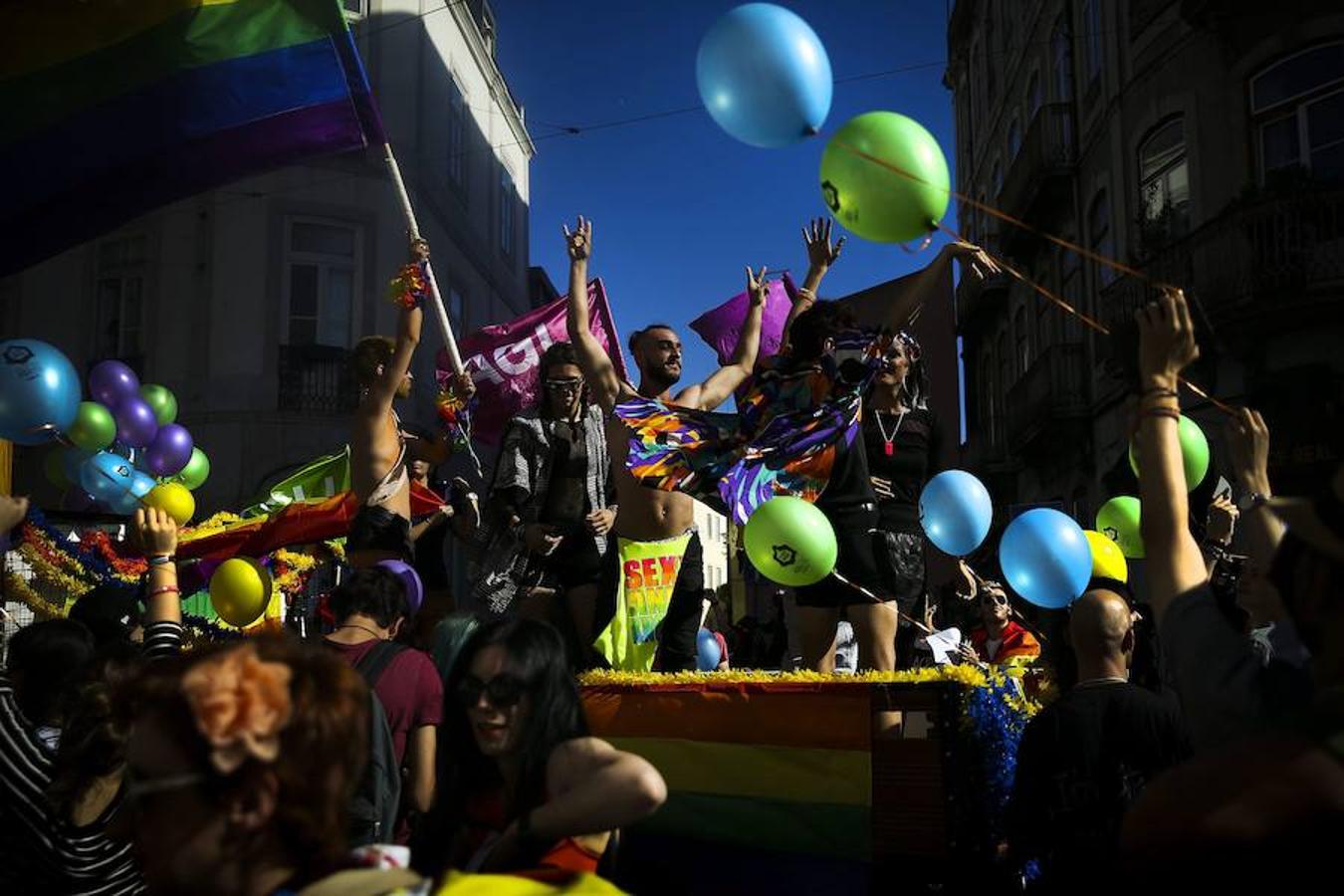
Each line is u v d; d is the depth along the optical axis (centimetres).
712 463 414
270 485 1705
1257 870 103
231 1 529
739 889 365
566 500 495
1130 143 1598
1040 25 2081
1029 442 2033
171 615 319
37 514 645
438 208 2008
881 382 484
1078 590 374
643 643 442
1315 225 1249
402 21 1919
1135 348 227
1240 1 1341
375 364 486
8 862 267
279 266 1766
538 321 816
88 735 269
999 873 372
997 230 2420
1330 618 127
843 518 445
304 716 146
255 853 143
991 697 386
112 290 1764
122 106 518
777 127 306
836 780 359
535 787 233
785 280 637
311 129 531
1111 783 324
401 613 361
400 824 330
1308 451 1237
